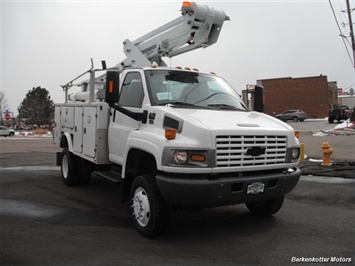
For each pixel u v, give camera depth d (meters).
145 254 4.25
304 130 31.23
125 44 8.18
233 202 4.48
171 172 4.33
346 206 6.54
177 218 5.83
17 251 4.33
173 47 7.80
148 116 5.04
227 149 4.40
